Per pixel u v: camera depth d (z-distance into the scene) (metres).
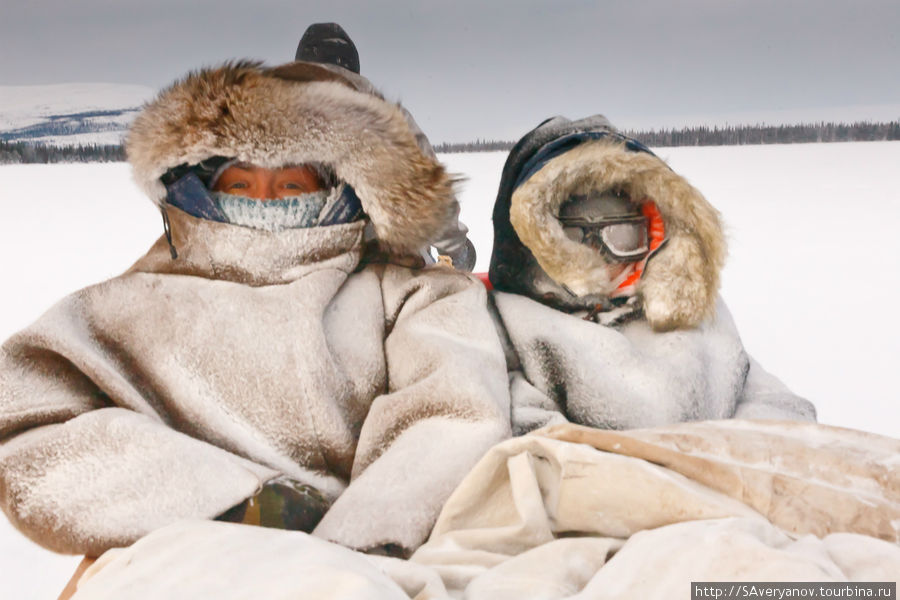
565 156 1.69
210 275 1.59
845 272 5.81
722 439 1.29
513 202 1.69
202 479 1.33
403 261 1.75
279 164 1.53
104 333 1.54
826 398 3.13
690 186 1.71
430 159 1.64
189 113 1.50
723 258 1.76
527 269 1.83
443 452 1.41
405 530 1.31
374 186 1.57
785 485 1.18
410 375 1.56
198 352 1.52
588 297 1.80
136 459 1.34
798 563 0.88
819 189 12.04
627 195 1.78
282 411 1.50
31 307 4.85
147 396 1.53
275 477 1.38
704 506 1.12
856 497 1.17
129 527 1.29
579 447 1.18
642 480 1.14
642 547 0.97
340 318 1.61
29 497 1.33
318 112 1.53
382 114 1.58
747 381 1.91
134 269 1.64
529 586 0.97
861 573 0.93
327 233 1.60
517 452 1.20
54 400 1.46
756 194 11.49
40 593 2.02
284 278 1.59
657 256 1.77
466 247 3.17
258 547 0.94
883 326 4.27
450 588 1.06
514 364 1.77
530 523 1.14
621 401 1.67
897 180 13.31
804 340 4.02
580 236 1.77
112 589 0.90
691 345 1.78
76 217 10.20
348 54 3.36
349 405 1.57
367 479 1.38
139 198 12.93
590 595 0.91
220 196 1.59
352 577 0.84
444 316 1.63
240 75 1.51
